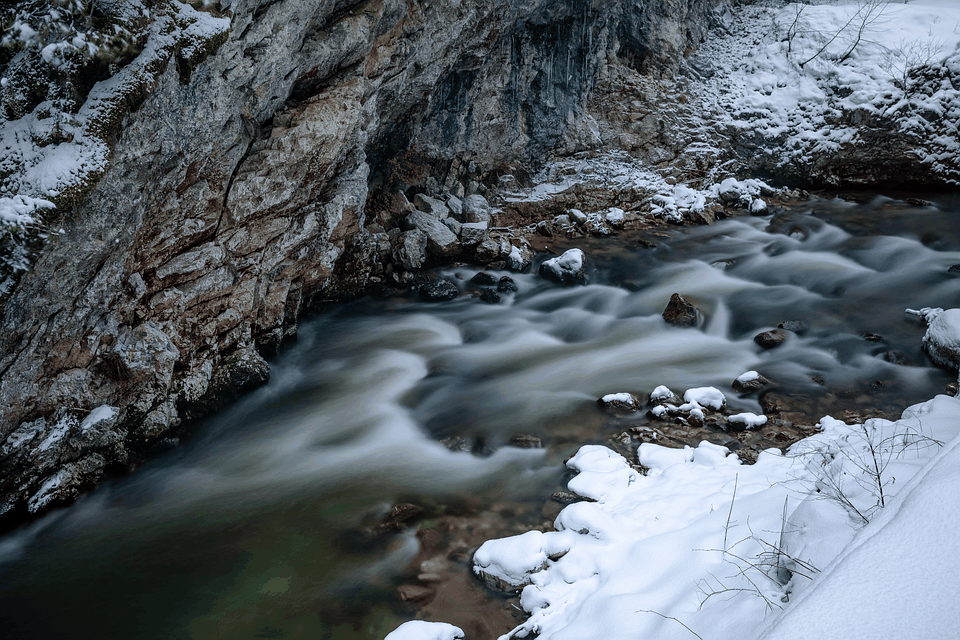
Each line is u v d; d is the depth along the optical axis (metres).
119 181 5.65
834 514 3.60
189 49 5.84
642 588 4.33
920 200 14.03
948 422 4.95
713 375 8.27
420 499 6.18
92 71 5.25
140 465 6.84
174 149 6.12
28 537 5.93
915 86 14.62
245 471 6.85
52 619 5.08
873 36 15.58
